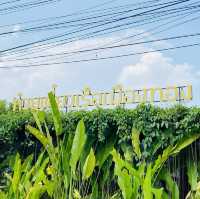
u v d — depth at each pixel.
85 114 13.66
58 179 8.04
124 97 16.02
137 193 7.78
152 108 12.55
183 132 11.88
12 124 16.02
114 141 13.02
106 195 12.91
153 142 12.39
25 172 8.98
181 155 12.21
